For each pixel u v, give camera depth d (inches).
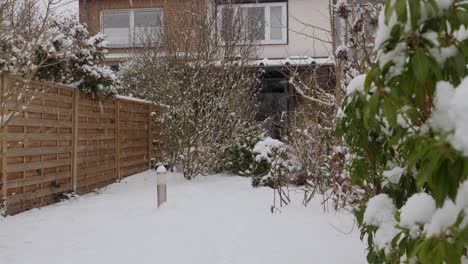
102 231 190.9
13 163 221.5
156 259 152.4
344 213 209.6
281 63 400.2
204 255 155.2
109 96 322.3
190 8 397.4
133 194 289.3
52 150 255.1
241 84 383.6
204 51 363.9
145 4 533.0
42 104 244.2
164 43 388.2
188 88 356.2
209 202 251.4
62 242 174.1
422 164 51.0
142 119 401.1
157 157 423.5
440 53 56.8
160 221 207.2
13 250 163.5
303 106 285.4
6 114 208.4
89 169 301.3
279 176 244.7
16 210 226.7
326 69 289.3
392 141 66.3
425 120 58.7
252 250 158.4
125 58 512.7
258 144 321.1
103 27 530.0
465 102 45.1
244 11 467.8
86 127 296.7
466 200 49.6
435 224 51.7
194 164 359.3
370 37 157.6
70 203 258.1
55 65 259.3
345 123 92.2
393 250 73.8
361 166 96.2
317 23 496.4
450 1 56.8
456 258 49.2
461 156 45.2
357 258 146.4
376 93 62.9
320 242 165.3
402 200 83.0
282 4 506.0
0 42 195.6
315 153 243.3
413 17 55.7
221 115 366.0
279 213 215.8
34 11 226.4
